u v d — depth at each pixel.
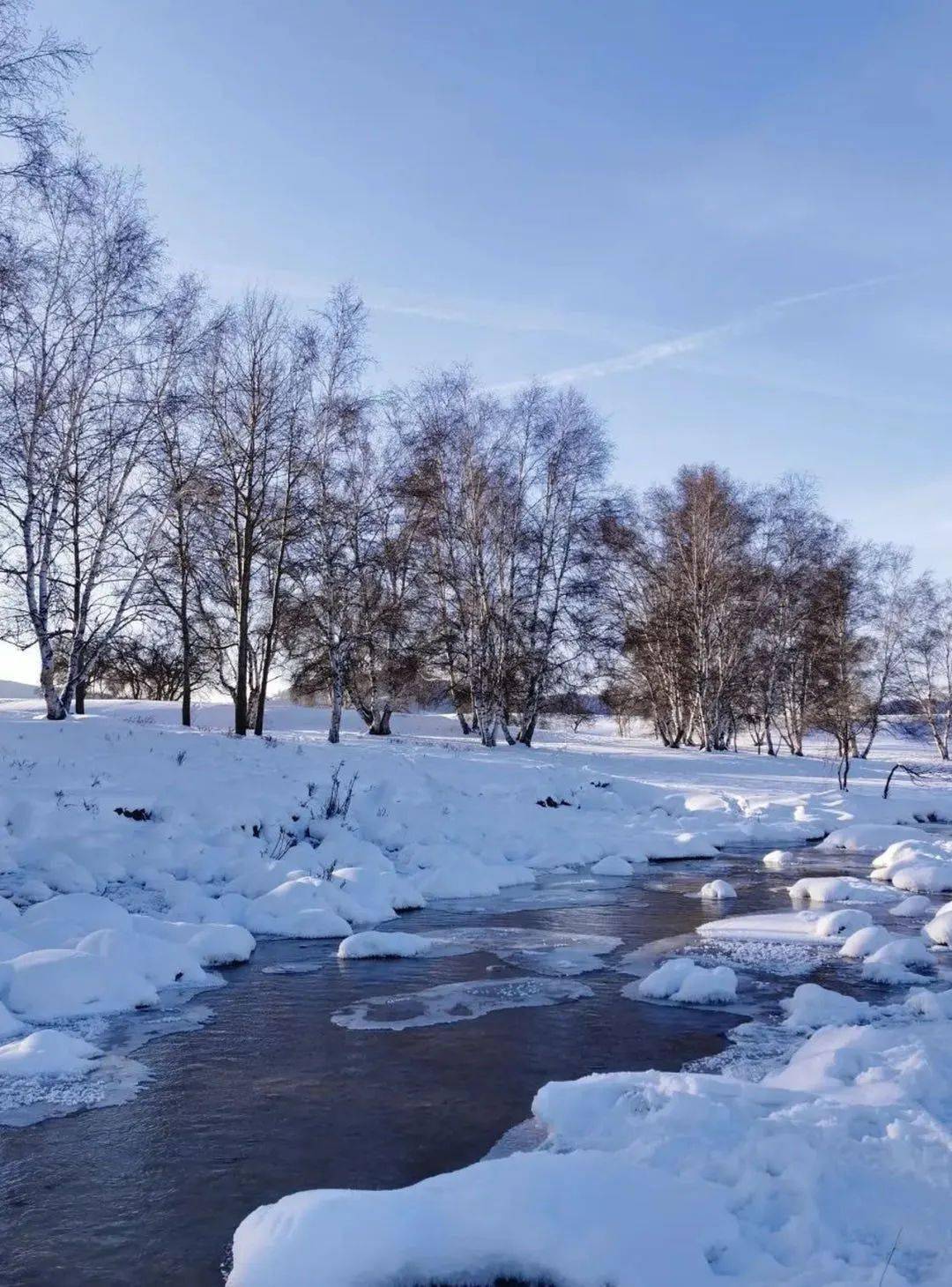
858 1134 5.29
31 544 21.27
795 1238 4.19
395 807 19.69
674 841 20.56
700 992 9.38
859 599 46.31
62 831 14.88
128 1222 5.02
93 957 9.25
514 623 33.19
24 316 18.66
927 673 52.22
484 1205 4.30
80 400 21.12
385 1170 5.58
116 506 21.94
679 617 41.28
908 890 15.87
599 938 12.38
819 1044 7.35
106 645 23.89
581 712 36.16
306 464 26.38
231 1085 7.01
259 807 17.52
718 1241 4.17
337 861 15.84
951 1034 7.36
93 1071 7.29
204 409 24.31
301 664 31.25
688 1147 5.13
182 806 17.06
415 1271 4.07
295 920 12.46
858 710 47.03
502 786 23.80
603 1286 3.90
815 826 23.67
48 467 20.66
